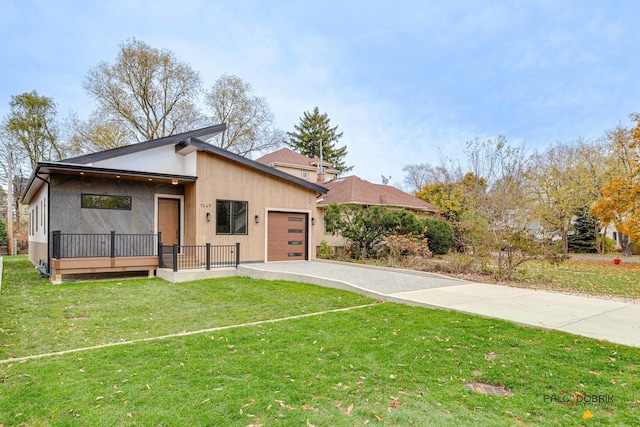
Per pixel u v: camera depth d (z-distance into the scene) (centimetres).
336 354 445
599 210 1938
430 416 305
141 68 2258
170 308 709
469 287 891
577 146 2470
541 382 370
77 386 353
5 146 2522
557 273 1295
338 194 2041
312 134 4228
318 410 314
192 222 1244
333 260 1527
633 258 2064
